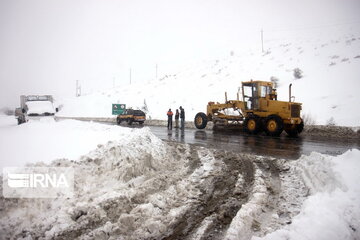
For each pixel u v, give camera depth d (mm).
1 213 4750
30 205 5035
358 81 23359
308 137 14180
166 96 38094
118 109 36812
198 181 6797
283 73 32062
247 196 5676
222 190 6109
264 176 6797
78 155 8062
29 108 21531
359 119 16516
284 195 5625
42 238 4199
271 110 15086
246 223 4398
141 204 5438
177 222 4684
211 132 17094
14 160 7496
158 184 6547
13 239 4160
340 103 19891
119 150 7398
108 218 4809
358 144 11414
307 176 6340
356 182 4695
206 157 9094
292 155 8844
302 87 25766
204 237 4164
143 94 44125
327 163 5980
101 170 6855
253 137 14180
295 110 14461
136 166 7309
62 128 15734
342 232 3613
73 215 4863
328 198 4426
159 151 9227
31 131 14227
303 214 4301
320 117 18438
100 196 5602
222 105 18094
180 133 16484
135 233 4355
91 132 13312
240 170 7414
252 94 16062
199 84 38500
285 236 3734
